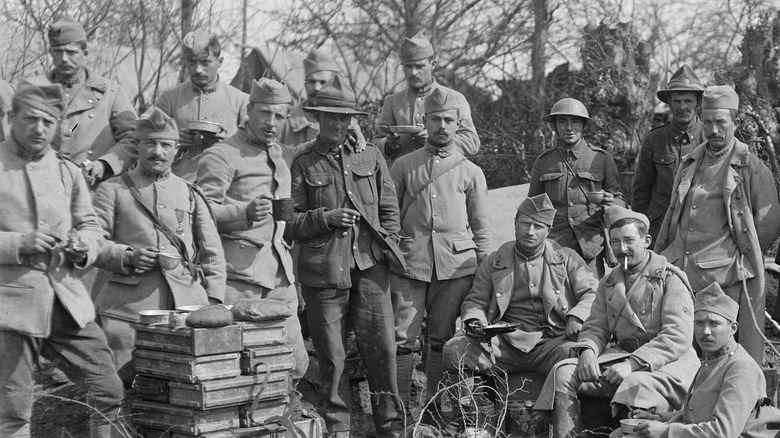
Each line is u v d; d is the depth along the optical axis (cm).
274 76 1545
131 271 643
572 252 773
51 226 590
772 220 766
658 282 696
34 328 575
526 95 1695
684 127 855
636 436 618
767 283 943
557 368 687
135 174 668
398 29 1856
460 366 723
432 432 721
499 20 1923
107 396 607
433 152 791
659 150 862
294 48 1656
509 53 1914
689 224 783
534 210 757
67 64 770
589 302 748
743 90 1152
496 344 751
